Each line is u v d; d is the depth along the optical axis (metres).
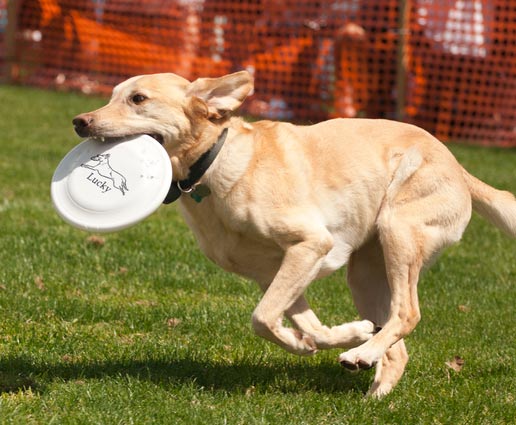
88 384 7.57
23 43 28.23
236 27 25.19
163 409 7.16
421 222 8.11
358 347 7.74
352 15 23.84
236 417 7.09
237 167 7.68
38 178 16.34
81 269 11.20
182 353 8.66
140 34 26.55
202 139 7.68
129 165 7.60
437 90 23.64
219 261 8.12
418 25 23.53
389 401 7.77
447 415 7.44
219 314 9.88
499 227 8.72
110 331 9.19
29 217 13.55
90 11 27.14
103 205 7.57
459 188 8.34
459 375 8.52
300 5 24.33
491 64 23.38
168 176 7.48
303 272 7.70
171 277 11.12
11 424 6.64
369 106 24.22
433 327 10.11
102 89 27.16
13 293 10.01
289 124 8.27
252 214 7.66
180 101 7.67
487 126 23.64
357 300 8.77
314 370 8.66
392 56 23.75
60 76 27.86
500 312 10.69
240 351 8.89
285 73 24.69
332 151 8.11
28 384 7.61
